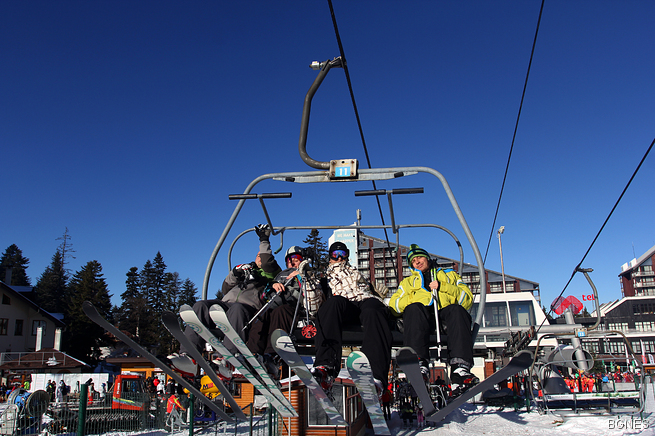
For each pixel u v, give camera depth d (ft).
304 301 14.78
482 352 53.01
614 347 119.03
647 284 305.53
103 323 13.50
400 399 52.29
